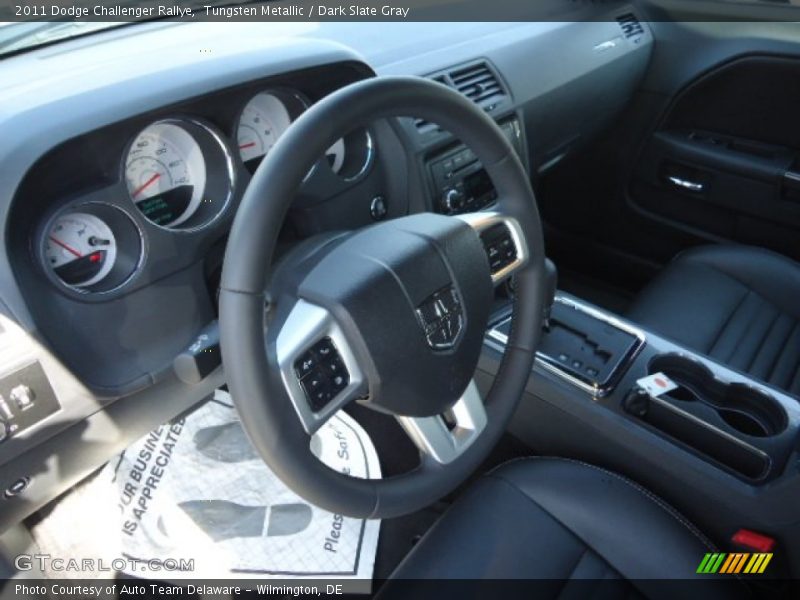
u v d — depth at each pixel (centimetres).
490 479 107
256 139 108
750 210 183
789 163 175
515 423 128
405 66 133
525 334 98
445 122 83
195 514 138
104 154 85
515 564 96
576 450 121
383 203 121
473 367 87
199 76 92
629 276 215
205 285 100
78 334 87
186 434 148
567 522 100
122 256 91
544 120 162
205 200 100
